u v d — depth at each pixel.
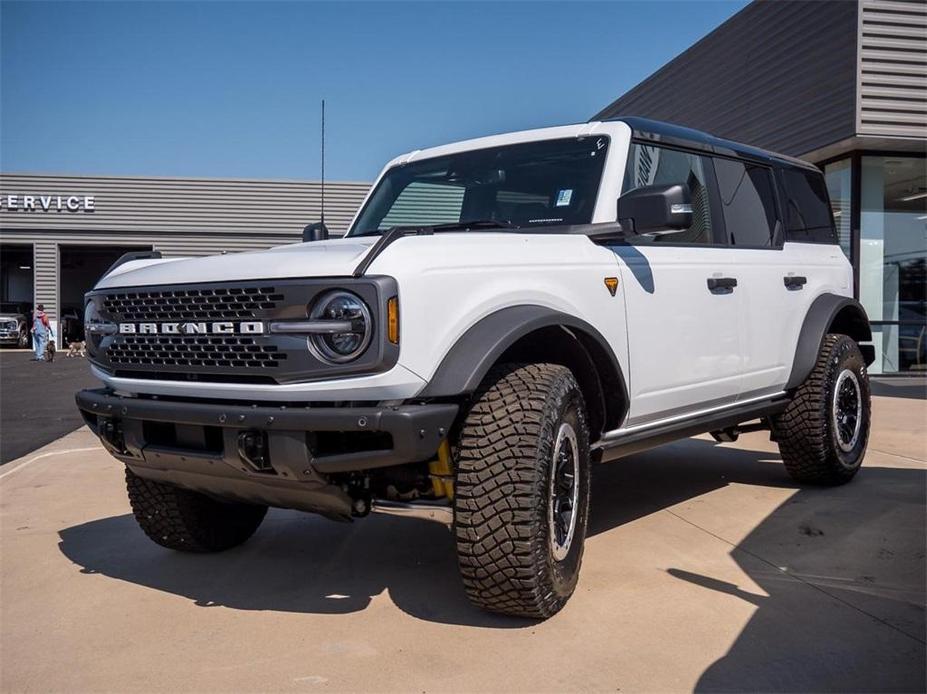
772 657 3.06
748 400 5.18
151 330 3.49
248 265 3.25
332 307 3.03
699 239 4.78
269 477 3.19
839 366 5.58
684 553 4.28
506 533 3.14
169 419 3.33
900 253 14.25
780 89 14.25
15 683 2.99
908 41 12.45
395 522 5.06
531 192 4.36
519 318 3.31
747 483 5.90
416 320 3.05
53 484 6.43
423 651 3.16
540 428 3.19
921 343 14.52
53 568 4.29
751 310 5.00
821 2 13.08
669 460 6.80
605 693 2.82
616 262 4.00
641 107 19.55
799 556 4.21
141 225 33.59
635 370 4.06
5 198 33.06
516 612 3.31
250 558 4.39
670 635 3.26
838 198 14.38
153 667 3.10
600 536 4.60
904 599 3.62
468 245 3.38
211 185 33.59
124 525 5.14
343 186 33.06
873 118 12.42
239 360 3.22
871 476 6.11
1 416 11.33
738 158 5.34
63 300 42.56
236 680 2.97
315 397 3.07
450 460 3.41
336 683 2.92
